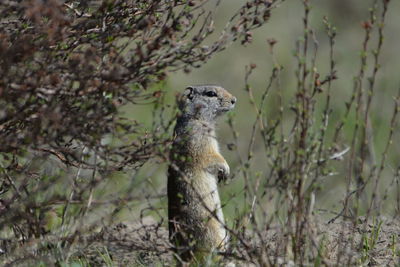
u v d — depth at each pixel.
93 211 11.27
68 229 10.60
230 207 15.29
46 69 9.16
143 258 11.20
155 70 9.67
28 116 9.50
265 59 33.12
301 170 9.27
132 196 10.77
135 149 10.14
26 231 10.66
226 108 12.98
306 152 9.45
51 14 8.66
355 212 10.59
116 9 9.96
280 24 36.12
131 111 23.88
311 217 9.95
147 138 10.23
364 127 9.71
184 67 9.84
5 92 8.98
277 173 9.51
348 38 35.19
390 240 11.71
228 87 31.14
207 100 12.83
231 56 33.12
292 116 25.75
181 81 30.81
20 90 9.05
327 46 34.06
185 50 9.74
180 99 10.83
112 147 9.78
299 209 9.38
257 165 21.17
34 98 9.42
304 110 9.25
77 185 10.34
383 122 23.20
